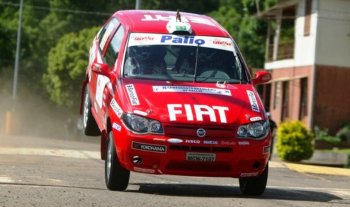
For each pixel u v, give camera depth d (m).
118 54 45.00
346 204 40.97
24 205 35.34
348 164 120.88
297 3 161.62
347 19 149.88
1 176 46.44
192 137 39.50
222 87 42.94
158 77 43.41
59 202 36.62
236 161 40.00
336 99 149.50
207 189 46.78
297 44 160.50
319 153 134.12
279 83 169.25
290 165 73.19
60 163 58.53
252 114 40.84
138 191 43.09
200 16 49.47
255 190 42.91
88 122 53.97
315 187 52.22
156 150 39.44
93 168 56.34
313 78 149.38
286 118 163.38
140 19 47.34
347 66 150.25
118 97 41.59
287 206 38.62
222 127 39.81
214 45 45.66
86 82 56.06
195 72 44.00
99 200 37.75
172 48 44.97
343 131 145.50
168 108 40.12
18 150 69.19
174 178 53.06
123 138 39.94
